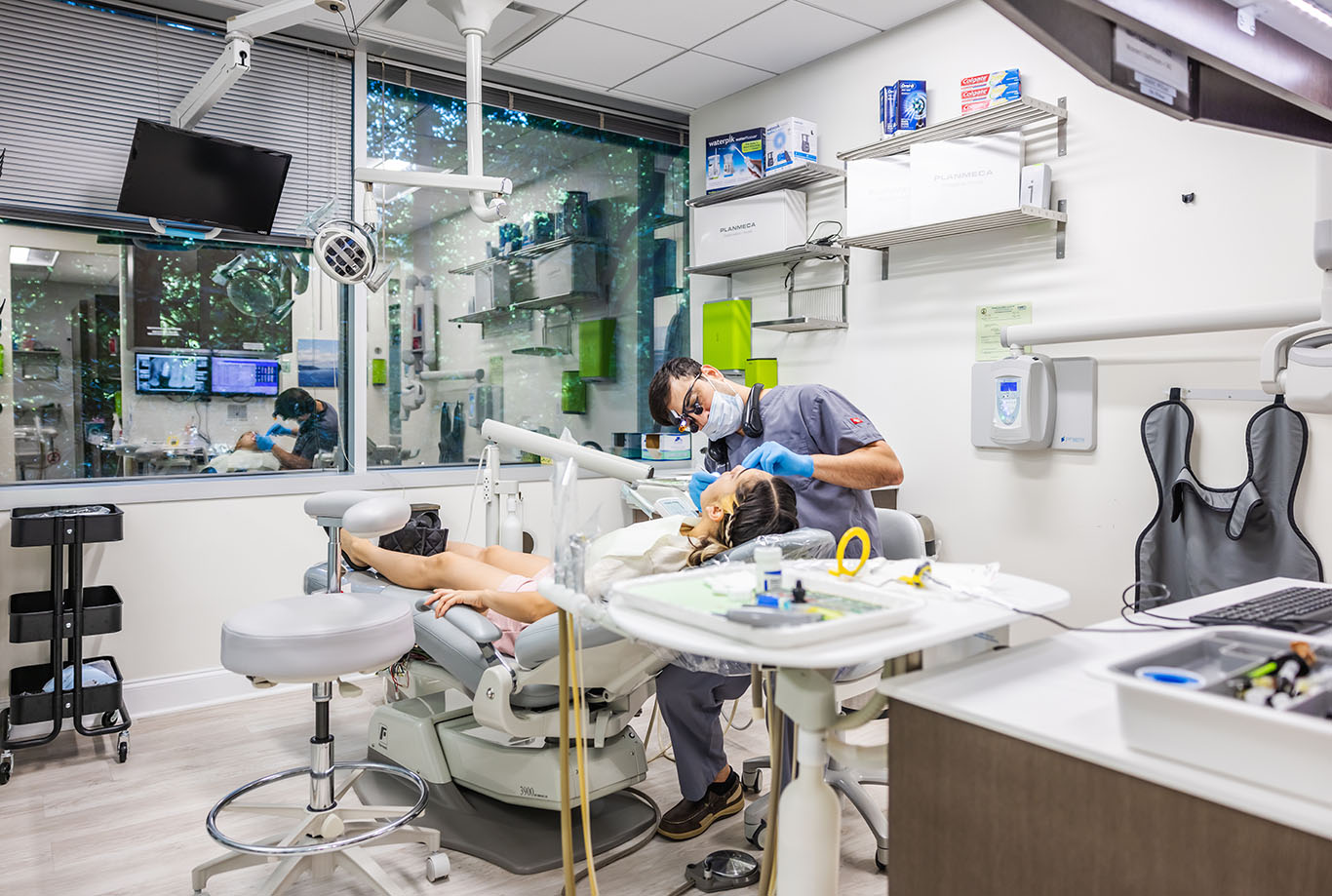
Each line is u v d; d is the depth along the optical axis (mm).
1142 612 1438
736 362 3916
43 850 2053
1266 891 754
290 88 3342
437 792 2230
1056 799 908
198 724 2906
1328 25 1033
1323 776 749
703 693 2047
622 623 1160
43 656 2902
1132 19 867
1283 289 2387
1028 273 2959
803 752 1160
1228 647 1048
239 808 1901
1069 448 2828
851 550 2080
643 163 4348
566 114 4055
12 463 2959
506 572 2498
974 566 1479
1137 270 2682
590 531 1604
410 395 3680
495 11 2773
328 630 1681
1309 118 1240
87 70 2982
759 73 3775
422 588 2562
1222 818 781
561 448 2350
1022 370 2824
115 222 3064
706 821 2150
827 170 3418
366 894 1874
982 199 2867
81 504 2906
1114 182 2727
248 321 3338
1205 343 2521
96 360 3080
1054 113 2791
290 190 3359
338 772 2449
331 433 3531
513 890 1883
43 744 2607
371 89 3586
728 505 1874
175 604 3096
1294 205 2361
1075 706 994
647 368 4371
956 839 1004
